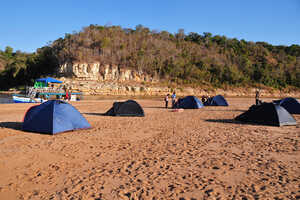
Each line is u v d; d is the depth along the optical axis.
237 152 6.42
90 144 7.27
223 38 121.38
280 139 8.06
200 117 14.39
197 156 6.03
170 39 109.94
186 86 74.56
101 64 72.25
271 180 4.39
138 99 40.16
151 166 5.25
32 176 4.62
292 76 91.12
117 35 88.44
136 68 74.62
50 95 34.69
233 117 14.45
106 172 4.86
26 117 9.33
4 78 84.31
